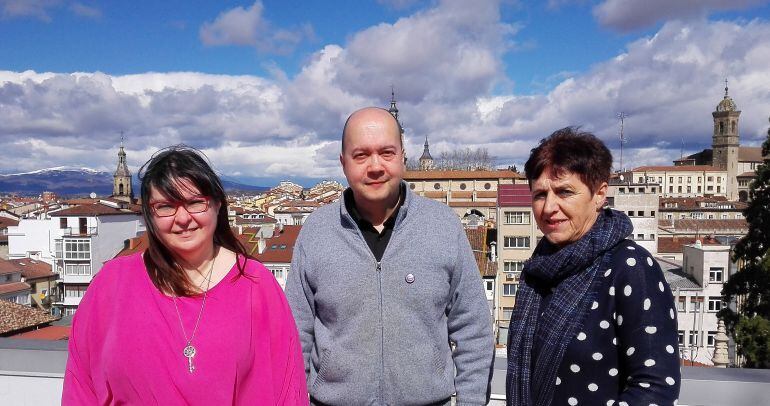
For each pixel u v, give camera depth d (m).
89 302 1.98
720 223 50.00
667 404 1.66
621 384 1.83
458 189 79.75
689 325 25.17
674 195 104.00
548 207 1.99
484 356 2.48
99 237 42.97
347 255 2.40
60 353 3.00
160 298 1.94
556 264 1.99
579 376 1.87
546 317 2.00
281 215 79.75
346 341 2.35
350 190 2.56
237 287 2.02
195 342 1.89
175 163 1.91
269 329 2.06
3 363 3.05
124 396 1.87
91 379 1.96
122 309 1.91
